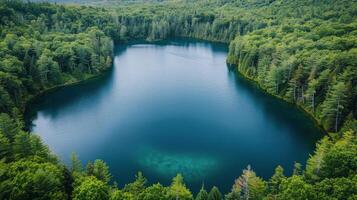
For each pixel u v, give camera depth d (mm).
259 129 140375
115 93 181000
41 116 151625
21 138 90062
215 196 77938
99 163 89500
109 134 136875
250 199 79562
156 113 156625
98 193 70750
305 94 151875
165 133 137875
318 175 79812
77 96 175875
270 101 167250
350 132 98438
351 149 83312
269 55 188625
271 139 132375
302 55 168000
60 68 195625
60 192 71750
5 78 146250
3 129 98812
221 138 133875
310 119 145500
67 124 144750
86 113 155750
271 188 84375
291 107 159000
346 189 65500
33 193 70062
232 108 161125
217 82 198125
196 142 130875
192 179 108000
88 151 124188
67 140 131500
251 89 185125
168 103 167875
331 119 131500
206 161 118000
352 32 190000
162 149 125938
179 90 185750
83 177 80125
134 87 190375
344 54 145500
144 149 126000
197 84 195000
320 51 162500
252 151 124375
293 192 66812
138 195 75062
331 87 136500
